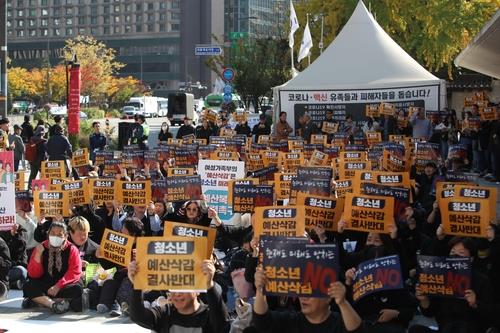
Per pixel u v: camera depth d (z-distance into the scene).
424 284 8.30
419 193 16.59
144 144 32.12
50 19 174.50
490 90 52.88
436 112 30.09
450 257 8.28
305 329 6.51
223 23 168.25
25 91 108.25
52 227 11.57
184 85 124.06
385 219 10.36
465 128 27.70
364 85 32.19
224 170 15.70
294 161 20.16
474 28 46.56
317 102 32.78
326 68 33.22
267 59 58.94
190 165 22.08
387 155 18.11
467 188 10.85
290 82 33.28
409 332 8.88
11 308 11.80
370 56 33.16
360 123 32.53
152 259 6.73
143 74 169.62
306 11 51.09
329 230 11.37
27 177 29.97
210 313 6.86
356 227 10.47
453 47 47.31
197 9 166.50
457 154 20.42
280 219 9.17
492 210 10.75
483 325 8.57
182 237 6.73
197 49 45.00
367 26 34.06
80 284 11.67
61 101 106.88
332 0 48.88
